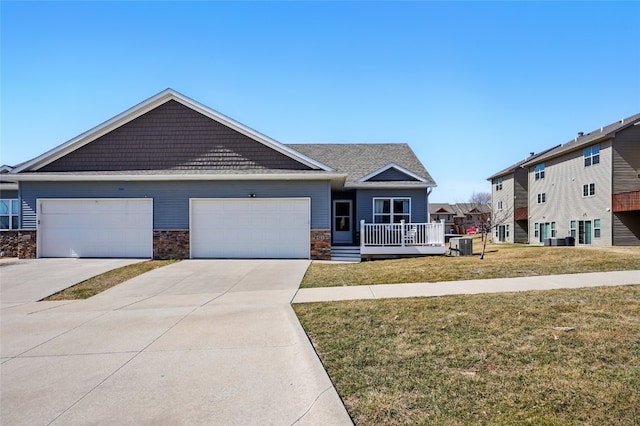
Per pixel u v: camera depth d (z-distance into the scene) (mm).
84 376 4113
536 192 30922
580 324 5156
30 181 14297
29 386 3889
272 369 4188
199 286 9391
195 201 14320
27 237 14211
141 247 14266
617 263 10836
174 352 4789
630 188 22375
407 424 2969
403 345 4652
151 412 3314
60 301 8133
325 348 4648
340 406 3254
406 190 17531
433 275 9766
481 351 4363
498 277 9234
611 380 3559
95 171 14758
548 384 3523
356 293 7852
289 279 9961
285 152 14797
